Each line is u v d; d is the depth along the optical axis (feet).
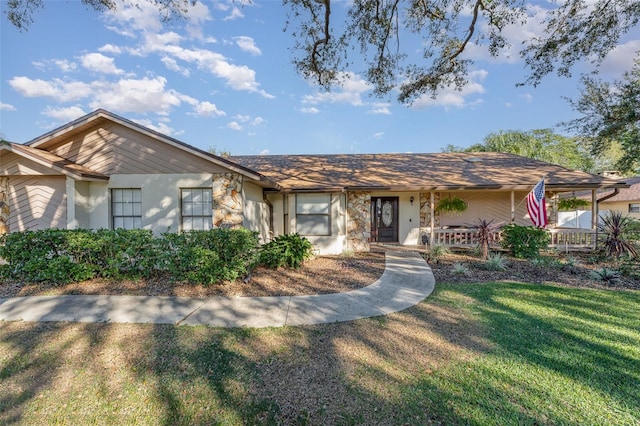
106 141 29.17
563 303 18.47
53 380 10.59
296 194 39.29
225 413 9.02
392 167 47.50
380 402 9.41
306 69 36.40
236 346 13.00
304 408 9.18
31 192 27.91
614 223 32.17
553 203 44.73
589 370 11.12
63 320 15.57
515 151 98.22
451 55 35.12
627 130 44.68
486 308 17.66
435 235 45.21
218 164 28.58
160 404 9.43
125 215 29.40
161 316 16.28
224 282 22.85
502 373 10.93
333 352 12.53
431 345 13.16
